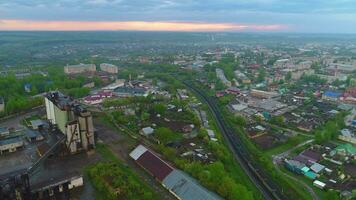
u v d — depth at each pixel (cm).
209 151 17338
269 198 13438
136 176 14175
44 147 16788
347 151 17488
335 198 12438
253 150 18275
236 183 13188
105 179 13462
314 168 15675
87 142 16962
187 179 12812
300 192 13762
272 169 15612
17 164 15412
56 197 12462
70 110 17375
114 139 18825
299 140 19600
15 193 11450
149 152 15662
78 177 13338
